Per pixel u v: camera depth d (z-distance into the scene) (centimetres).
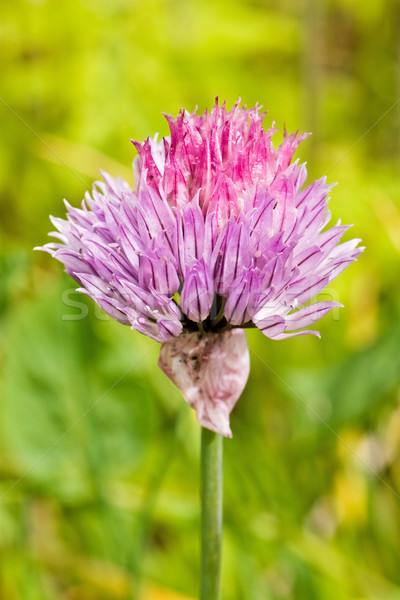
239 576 21
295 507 22
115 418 21
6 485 22
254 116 17
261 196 16
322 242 17
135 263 16
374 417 23
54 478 21
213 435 17
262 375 24
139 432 22
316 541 21
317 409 23
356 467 23
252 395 24
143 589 21
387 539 22
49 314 21
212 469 17
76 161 24
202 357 17
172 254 16
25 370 21
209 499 17
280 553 21
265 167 17
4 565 21
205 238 16
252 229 16
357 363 22
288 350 25
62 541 22
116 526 22
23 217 25
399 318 22
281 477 22
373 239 25
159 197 16
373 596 21
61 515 22
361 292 25
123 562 21
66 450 21
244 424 23
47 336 21
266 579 22
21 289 24
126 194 17
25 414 21
